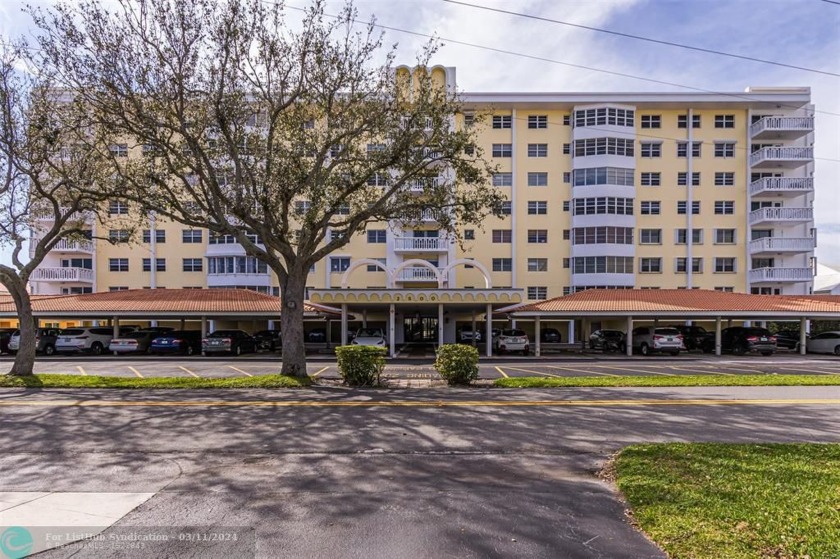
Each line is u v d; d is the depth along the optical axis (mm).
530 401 10586
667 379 13648
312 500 5113
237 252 38531
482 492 5336
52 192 15492
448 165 16641
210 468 6207
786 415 9180
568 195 40250
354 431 8039
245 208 14047
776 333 35125
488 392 11867
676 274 39688
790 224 40000
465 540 4176
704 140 40281
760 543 3891
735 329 29312
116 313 27188
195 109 14758
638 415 9195
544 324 40562
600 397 11086
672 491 5039
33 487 5531
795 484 5195
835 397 11023
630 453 6523
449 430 8102
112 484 5633
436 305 27797
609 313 27344
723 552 3777
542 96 39375
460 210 16531
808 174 40312
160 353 27844
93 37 12906
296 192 14742
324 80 14453
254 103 15641
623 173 39188
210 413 9414
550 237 40125
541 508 4867
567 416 9117
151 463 6410
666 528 4227
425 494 5277
